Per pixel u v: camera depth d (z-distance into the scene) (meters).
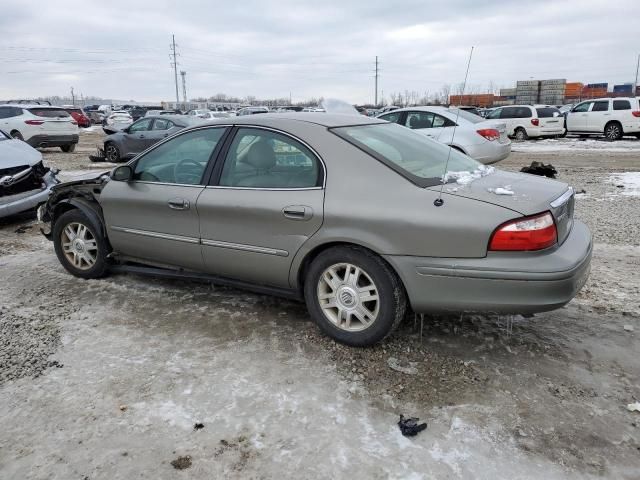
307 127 3.60
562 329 3.72
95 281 4.82
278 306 4.17
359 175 3.31
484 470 2.40
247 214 3.62
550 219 2.99
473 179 3.40
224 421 2.76
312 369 3.24
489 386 3.04
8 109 17.61
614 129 21.27
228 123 3.92
